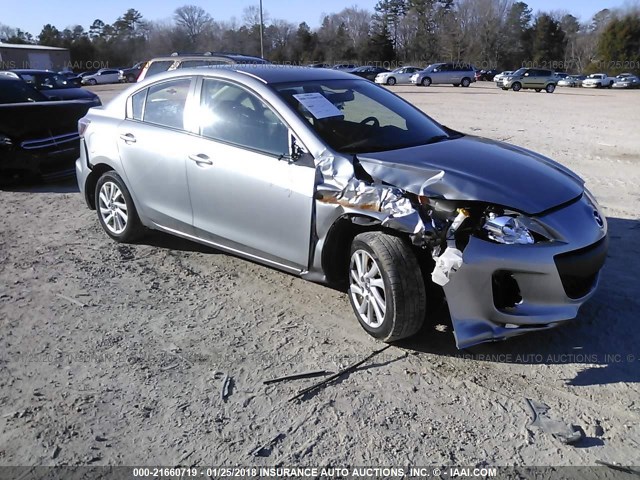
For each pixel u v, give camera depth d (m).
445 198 3.61
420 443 2.99
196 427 3.12
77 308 4.49
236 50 88.38
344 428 3.10
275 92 4.46
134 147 5.30
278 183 4.22
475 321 3.54
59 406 3.29
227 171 4.54
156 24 91.12
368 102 4.89
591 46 90.88
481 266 3.47
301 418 3.19
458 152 4.23
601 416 3.17
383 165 3.91
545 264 3.50
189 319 4.31
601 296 4.52
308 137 4.16
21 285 4.92
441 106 23.08
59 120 8.66
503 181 3.78
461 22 93.50
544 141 12.45
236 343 3.97
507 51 91.62
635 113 20.48
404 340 3.96
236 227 4.63
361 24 98.81
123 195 5.60
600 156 10.53
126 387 3.47
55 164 8.65
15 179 8.36
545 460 2.86
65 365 3.71
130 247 5.80
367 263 3.87
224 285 4.90
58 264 5.38
